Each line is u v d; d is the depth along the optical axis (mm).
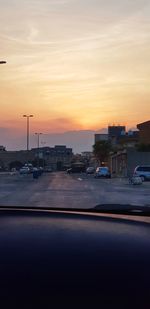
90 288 1797
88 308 1736
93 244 1991
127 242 1992
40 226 2209
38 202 22062
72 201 22766
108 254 1915
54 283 1815
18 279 1846
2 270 1870
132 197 25922
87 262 1891
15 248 1970
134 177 42625
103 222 2299
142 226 2221
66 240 2020
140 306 1723
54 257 1915
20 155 172000
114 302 1742
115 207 2674
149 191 31984
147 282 1796
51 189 34094
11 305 1763
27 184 43125
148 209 2596
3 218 2373
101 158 109938
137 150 72125
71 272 1849
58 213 2508
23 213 2512
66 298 1773
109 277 1814
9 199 23984
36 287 1817
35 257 1925
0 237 2066
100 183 45375
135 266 1859
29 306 1759
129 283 1802
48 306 1751
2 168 142375
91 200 23531
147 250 1947
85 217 2408
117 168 81750
